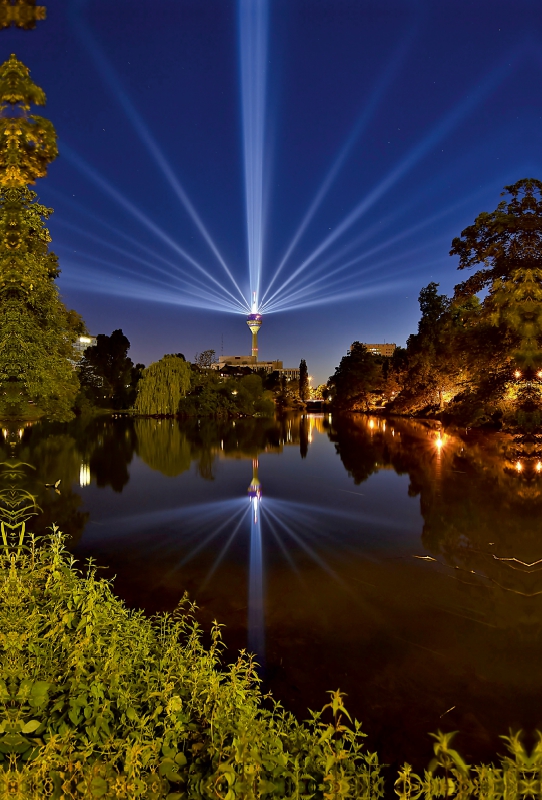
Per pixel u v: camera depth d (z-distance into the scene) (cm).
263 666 521
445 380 3412
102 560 857
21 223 613
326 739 254
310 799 226
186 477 1684
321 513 1197
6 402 806
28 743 218
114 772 210
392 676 504
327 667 521
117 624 363
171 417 5059
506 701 462
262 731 262
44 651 287
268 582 764
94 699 252
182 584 755
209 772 229
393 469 1834
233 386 5453
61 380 919
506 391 1714
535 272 1454
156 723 254
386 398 6862
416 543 959
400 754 388
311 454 2291
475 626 620
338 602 692
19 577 353
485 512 1177
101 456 2120
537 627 614
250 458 2166
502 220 1531
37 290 831
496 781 222
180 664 322
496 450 2138
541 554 888
